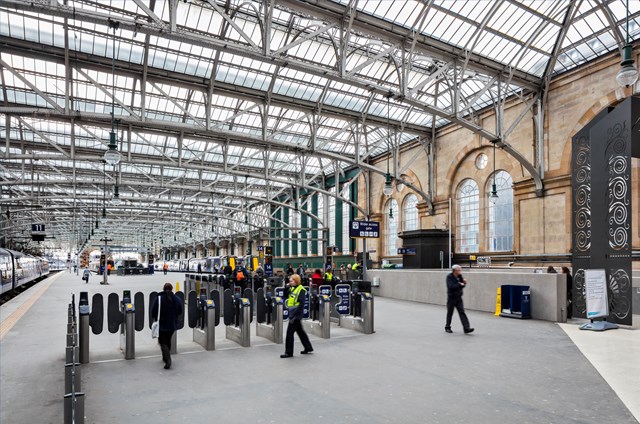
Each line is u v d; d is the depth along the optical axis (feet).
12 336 37.83
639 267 65.62
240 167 144.05
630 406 19.45
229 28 73.56
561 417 18.22
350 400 20.61
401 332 39.47
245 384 23.43
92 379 24.72
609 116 42.39
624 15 68.69
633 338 35.55
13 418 18.86
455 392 21.66
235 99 97.30
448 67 78.07
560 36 76.89
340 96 95.61
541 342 34.27
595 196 43.57
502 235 92.99
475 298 55.93
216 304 41.88
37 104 92.63
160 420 18.35
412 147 119.85
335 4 63.62
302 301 30.76
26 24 68.13
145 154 126.72
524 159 81.92
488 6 72.28
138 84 89.56
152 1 66.33
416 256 102.53
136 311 32.58
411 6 68.23
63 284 126.21
